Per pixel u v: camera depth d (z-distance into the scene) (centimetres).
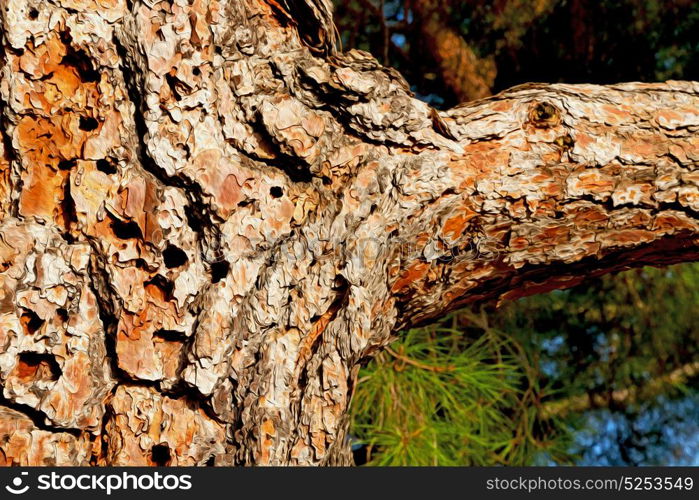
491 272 271
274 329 260
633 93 270
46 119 256
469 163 266
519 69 450
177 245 256
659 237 268
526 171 266
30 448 253
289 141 258
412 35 443
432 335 365
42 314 253
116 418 256
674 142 267
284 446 258
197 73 256
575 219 267
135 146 256
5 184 257
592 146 266
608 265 275
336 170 263
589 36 435
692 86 271
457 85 439
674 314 413
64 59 256
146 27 255
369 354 274
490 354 376
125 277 255
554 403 408
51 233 255
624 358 417
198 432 257
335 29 266
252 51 260
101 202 255
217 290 257
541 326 421
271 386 258
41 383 253
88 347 254
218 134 258
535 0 425
